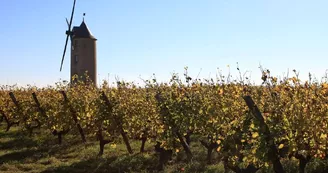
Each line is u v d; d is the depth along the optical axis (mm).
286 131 7496
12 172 11039
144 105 13281
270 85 8383
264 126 7500
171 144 11008
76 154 13398
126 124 13070
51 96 17750
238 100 9609
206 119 10461
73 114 15516
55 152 13875
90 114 13586
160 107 11508
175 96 11531
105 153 13352
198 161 11312
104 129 13172
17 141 16422
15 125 22312
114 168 11172
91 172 10914
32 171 11164
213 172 9922
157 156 12414
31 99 18391
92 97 14977
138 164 11438
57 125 15461
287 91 8109
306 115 7379
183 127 11188
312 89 8023
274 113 7820
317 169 9281
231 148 8648
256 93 9734
